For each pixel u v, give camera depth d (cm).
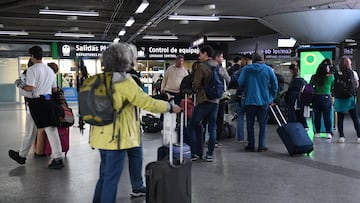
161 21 1495
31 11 1277
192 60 2050
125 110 304
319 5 1093
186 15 1332
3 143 745
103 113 294
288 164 552
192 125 562
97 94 295
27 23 1550
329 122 762
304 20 1151
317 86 759
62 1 1121
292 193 420
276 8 1160
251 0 1061
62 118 550
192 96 608
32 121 534
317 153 628
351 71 710
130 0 1122
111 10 1284
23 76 535
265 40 1744
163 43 2025
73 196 414
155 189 297
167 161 310
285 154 623
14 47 1978
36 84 502
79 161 578
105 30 1772
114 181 307
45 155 616
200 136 580
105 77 299
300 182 461
